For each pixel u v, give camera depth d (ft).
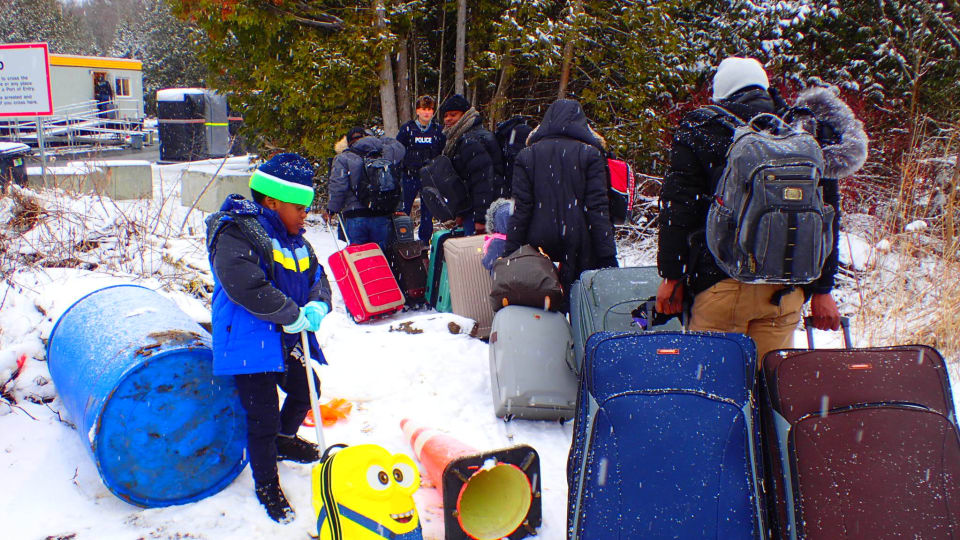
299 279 10.03
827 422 7.96
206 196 35.19
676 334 9.05
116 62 81.66
